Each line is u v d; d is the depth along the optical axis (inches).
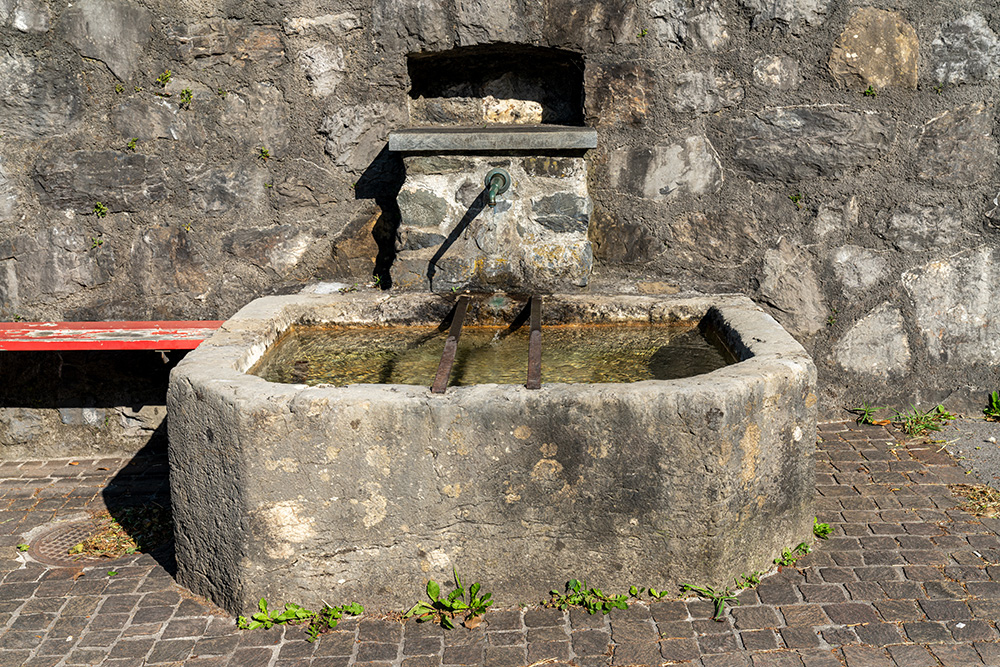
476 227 146.3
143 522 132.6
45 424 157.6
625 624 102.4
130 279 154.6
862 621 101.0
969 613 101.5
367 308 145.3
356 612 106.3
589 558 106.3
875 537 118.6
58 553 124.2
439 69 152.9
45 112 147.2
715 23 142.8
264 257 154.7
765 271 150.9
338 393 102.2
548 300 144.6
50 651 101.3
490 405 100.9
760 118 145.5
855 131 144.3
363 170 152.0
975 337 151.2
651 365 131.5
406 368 133.4
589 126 148.5
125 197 151.3
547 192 145.1
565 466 102.9
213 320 152.8
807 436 111.8
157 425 158.2
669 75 145.3
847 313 151.5
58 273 153.4
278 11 144.9
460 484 103.4
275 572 105.8
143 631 105.1
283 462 102.5
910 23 140.6
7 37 143.5
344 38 146.2
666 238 151.9
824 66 142.7
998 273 148.1
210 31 145.6
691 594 106.7
